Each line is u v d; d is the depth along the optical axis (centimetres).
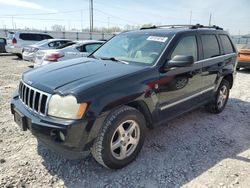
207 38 440
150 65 329
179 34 376
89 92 256
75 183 271
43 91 268
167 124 441
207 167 307
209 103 484
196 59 403
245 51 1026
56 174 285
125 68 316
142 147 346
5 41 1831
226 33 512
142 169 300
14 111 314
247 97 646
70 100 250
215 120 471
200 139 386
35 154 324
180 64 319
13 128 404
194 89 402
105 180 278
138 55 360
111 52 401
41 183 268
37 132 261
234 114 509
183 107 386
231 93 686
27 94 292
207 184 274
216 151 349
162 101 337
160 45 358
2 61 1435
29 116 273
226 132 416
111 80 278
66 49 812
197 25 452
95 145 272
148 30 421
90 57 403
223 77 491
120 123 282
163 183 275
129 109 289
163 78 329
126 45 396
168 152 341
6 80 827
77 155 268
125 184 272
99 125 262
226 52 496
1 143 351
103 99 261
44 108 263
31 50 1193
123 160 297
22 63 1347
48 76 296
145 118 326
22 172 284
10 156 317
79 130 249
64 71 311
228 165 313
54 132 250
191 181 279
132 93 286
